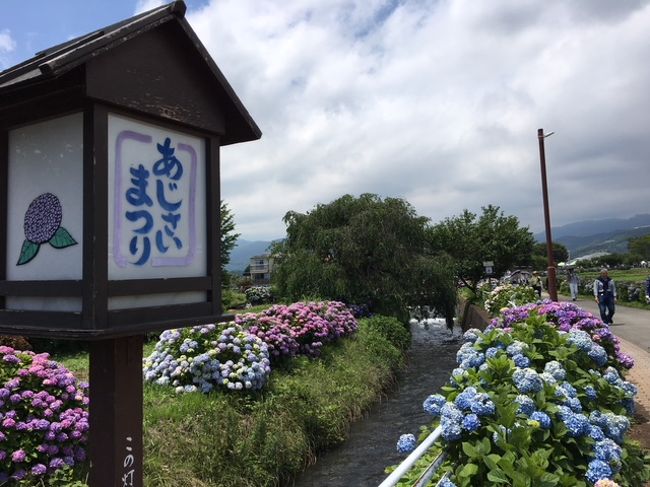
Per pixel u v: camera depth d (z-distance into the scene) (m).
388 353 11.23
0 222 2.33
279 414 6.25
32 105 2.18
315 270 14.10
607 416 3.35
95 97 1.98
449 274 15.58
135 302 2.14
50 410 3.83
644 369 8.27
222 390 6.29
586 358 4.13
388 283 14.27
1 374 3.92
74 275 2.09
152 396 5.90
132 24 2.08
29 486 3.56
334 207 15.34
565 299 26.05
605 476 2.66
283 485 5.54
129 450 2.25
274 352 8.02
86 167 2.01
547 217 15.30
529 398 3.03
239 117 2.68
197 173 2.50
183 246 2.38
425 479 2.55
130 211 2.14
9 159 2.36
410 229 15.36
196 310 2.38
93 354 2.29
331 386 8.01
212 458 4.79
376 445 6.87
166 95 2.28
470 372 3.49
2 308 2.29
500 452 2.75
